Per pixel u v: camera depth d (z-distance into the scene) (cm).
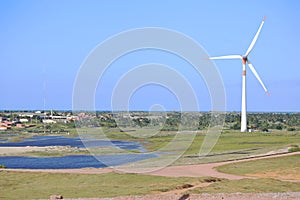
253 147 8219
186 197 3800
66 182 4984
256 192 4116
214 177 5072
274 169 5856
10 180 5166
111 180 4916
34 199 3953
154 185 4519
